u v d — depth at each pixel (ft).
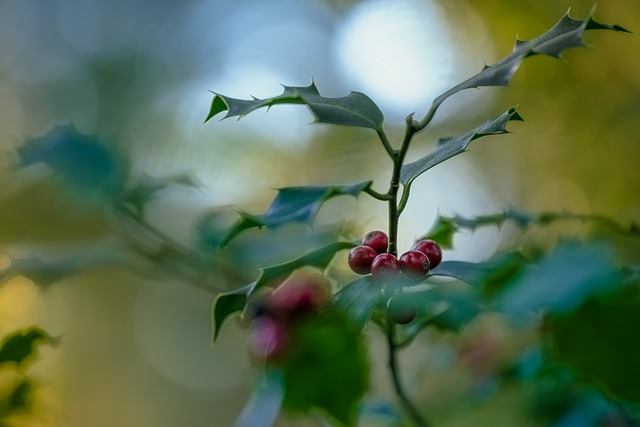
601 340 4.66
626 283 4.52
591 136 14.65
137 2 24.16
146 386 24.63
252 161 17.11
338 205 11.48
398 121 16.48
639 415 6.09
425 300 5.90
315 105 4.11
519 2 15.55
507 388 8.13
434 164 4.38
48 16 25.67
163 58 23.57
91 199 8.16
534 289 4.42
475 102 16.10
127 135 20.95
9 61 24.95
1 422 7.22
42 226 16.70
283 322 5.56
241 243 7.77
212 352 23.73
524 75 15.30
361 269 4.50
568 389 7.23
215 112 4.20
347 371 5.41
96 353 24.38
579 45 3.76
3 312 10.68
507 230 11.14
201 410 24.30
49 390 9.46
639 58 14.43
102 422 24.11
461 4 15.94
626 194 14.16
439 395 9.31
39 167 8.63
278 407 5.58
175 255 8.08
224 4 22.98
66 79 24.11
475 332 8.26
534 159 15.42
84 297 24.27
